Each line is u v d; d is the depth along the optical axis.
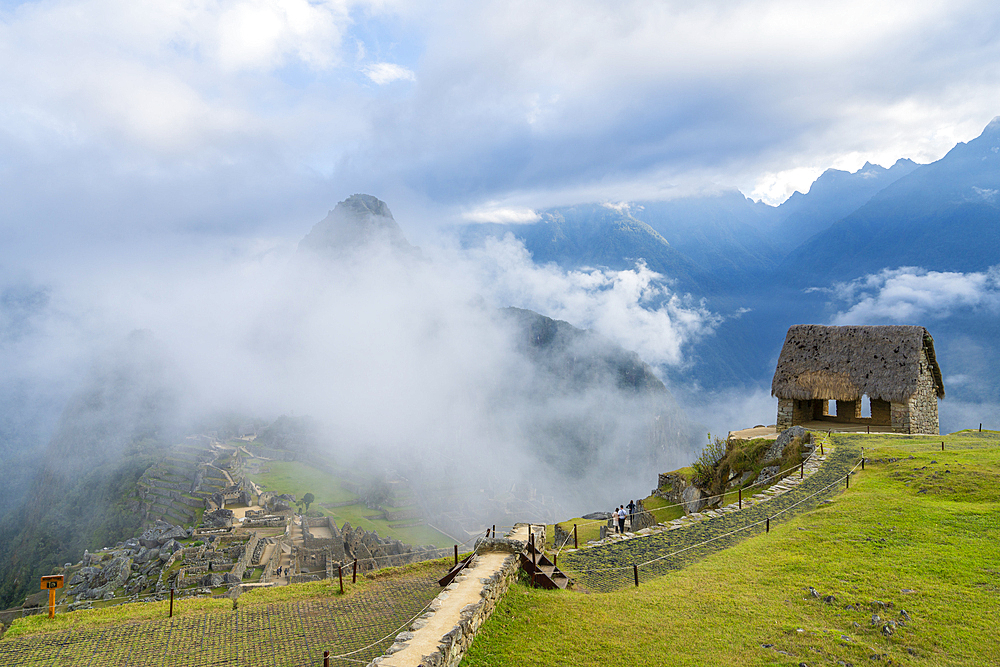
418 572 28.53
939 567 21.00
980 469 32.84
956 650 15.79
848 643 16.53
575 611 20.02
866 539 24.56
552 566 24.27
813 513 29.66
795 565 22.62
